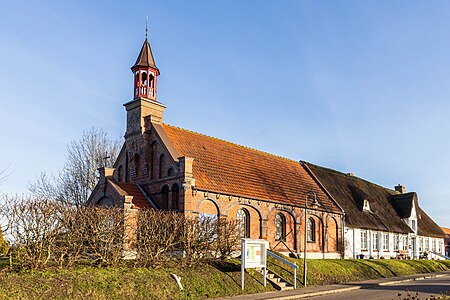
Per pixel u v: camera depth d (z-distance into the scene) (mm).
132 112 30125
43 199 18672
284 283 24312
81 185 42031
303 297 21922
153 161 28703
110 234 20266
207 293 20516
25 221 17562
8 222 17281
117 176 31375
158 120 29828
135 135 29594
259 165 34562
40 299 15891
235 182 29594
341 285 26469
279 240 31328
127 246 21219
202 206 26312
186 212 25188
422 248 53031
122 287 18328
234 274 23172
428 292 23953
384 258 43406
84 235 19609
